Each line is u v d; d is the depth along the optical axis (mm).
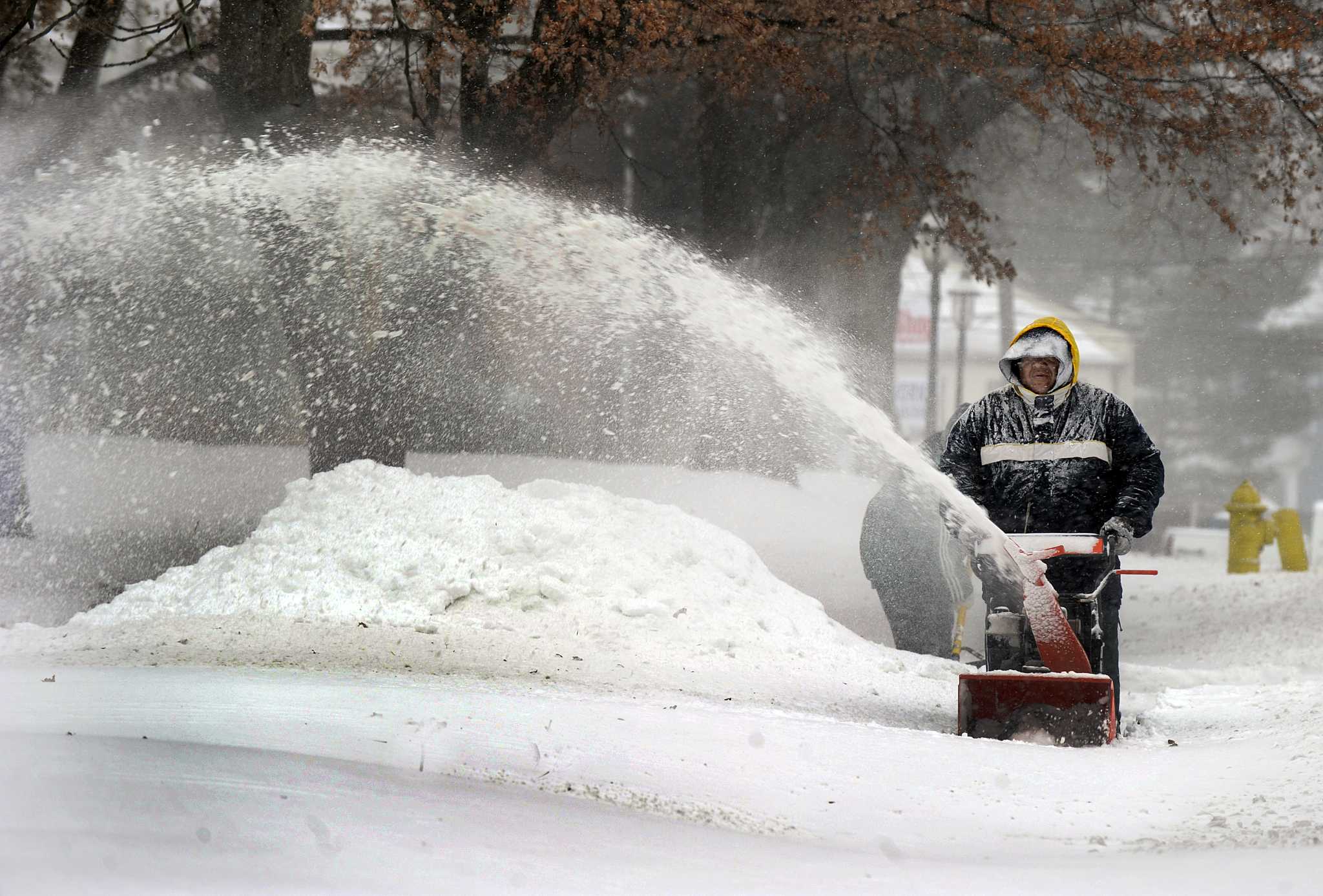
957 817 19188
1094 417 30047
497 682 29750
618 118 94250
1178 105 79375
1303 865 15305
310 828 14109
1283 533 97938
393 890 11945
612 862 14320
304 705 24031
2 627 37406
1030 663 28391
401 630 35688
